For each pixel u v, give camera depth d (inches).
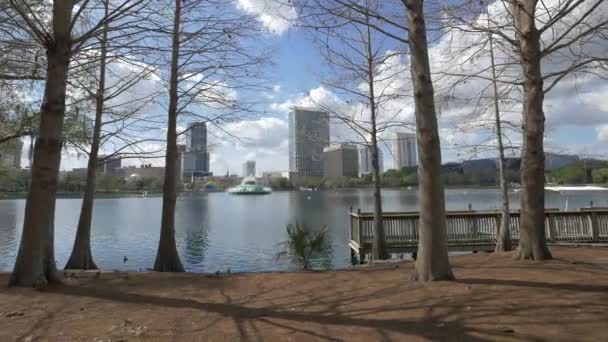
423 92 289.6
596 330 175.3
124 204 3599.9
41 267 294.5
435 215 286.0
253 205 3174.2
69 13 312.3
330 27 337.1
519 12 385.7
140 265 771.4
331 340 175.0
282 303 244.2
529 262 358.6
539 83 375.2
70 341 178.5
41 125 304.8
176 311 227.9
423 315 206.7
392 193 4594.0
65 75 314.8
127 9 324.8
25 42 368.5
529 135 379.2
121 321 208.7
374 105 592.4
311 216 1823.3
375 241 587.5
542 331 176.4
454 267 351.6
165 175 507.2
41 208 297.1
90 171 548.4
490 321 191.9
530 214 377.4
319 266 697.6
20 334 188.4
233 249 964.0
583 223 640.4
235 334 185.9
